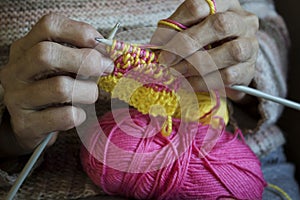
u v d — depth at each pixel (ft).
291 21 3.54
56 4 2.72
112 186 2.38
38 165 2.64
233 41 2.27
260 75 2.94
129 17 2.80
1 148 2.56
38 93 2.10
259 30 3.22
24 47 2.22
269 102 2.95
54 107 2.20
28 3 2.69
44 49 2.03
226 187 2.35
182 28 2.23
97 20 2.75
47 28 2.09
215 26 2.19
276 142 3.14
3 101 2.48
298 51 3.50
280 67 3.15
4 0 2.68
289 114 3.49
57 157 2.75
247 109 3.15
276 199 2.90
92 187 2.52
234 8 2.55
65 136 2.77
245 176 2.42
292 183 3.11
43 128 2.22
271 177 3.12
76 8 2.73
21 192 2.52
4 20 2.68
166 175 2.27
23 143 2.49
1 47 2.70
